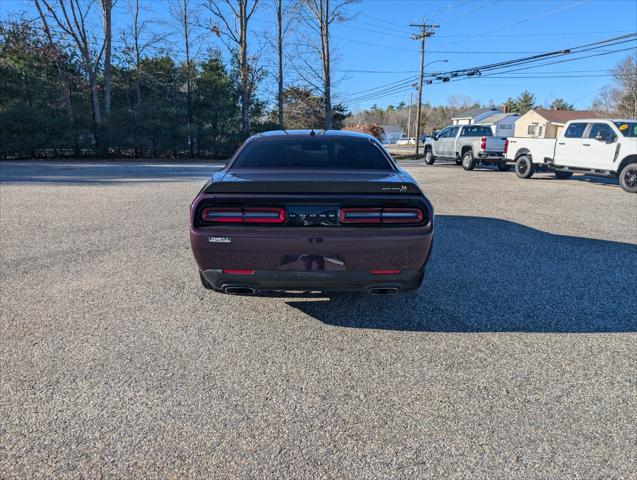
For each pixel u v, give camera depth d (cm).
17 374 265
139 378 263
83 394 246
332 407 238
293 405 239
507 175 1570
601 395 249
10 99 2792
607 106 5816
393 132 11919
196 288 412
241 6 2945
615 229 673
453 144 1906
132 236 604
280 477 188
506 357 291
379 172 348
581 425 224
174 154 2892
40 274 444
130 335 318
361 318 351
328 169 354
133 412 231
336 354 295
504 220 740
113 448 204
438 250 549
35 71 2866
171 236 605
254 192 287
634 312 361
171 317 349
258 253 288
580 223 718
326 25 3331
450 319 349
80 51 2925
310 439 212
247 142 412
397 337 319
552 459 200
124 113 2745
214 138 2941
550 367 279
